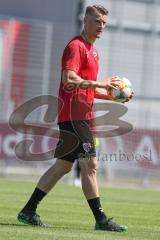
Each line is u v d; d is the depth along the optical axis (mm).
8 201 43000
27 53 87500
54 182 29688
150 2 95562
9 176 79125
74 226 30875
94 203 29219
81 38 29047
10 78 86688
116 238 26234
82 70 28969
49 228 29078
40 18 90938
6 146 76125
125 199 51719
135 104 92188
